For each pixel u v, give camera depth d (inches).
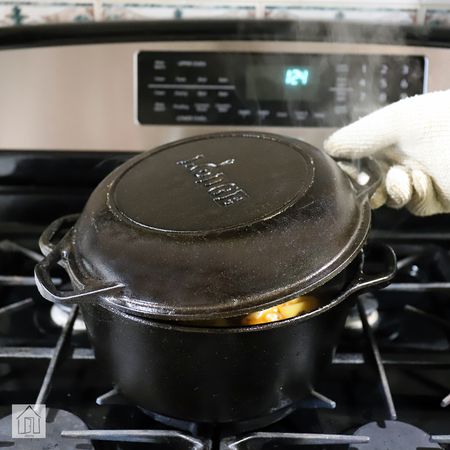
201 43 27.1
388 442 19.4
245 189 19.5
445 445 20.0
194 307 17.0
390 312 26.3
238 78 27.5
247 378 18.4
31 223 30.5
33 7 27.9
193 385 18.6
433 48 26.8
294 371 19.1
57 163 29.6
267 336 17.6
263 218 18.1
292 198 18.8
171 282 17.2
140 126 28.5
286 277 17.3
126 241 18.1
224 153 22.0
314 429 21.1
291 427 21.2
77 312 24.7
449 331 24.6
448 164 22.3
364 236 19.0
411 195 23.1
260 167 20.7
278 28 27.2
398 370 23.3
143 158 22.4
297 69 27.2
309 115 27.7
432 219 29.8
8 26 27.5
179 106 28.0
